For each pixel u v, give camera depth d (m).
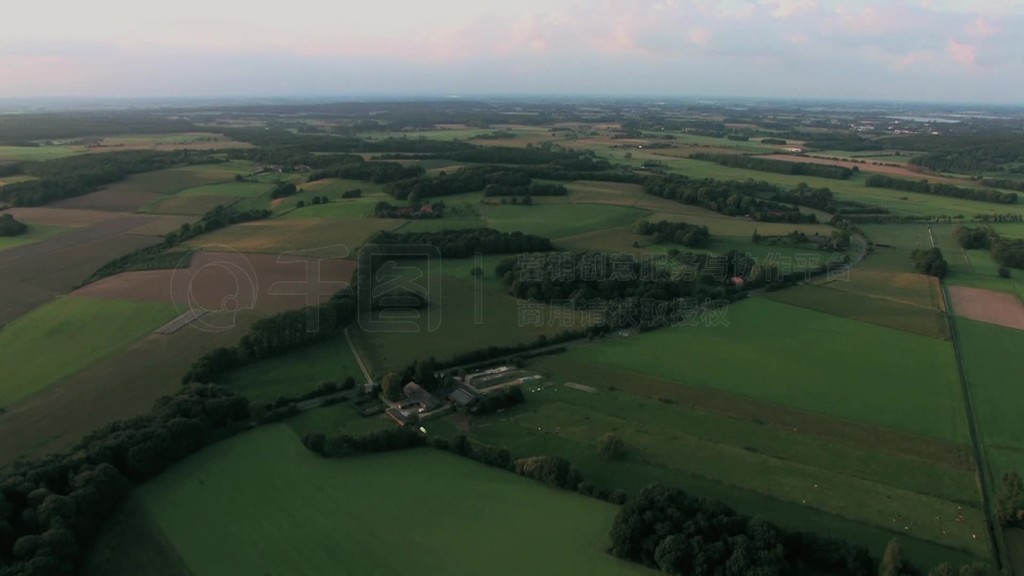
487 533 55.12
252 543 54.09
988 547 53.88
